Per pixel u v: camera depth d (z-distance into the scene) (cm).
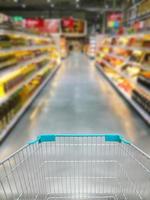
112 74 888
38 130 388
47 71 879
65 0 1764
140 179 208
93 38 1972
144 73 489
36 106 532
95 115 467
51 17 2352
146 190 198
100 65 1210
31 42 665
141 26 511
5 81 397
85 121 432
